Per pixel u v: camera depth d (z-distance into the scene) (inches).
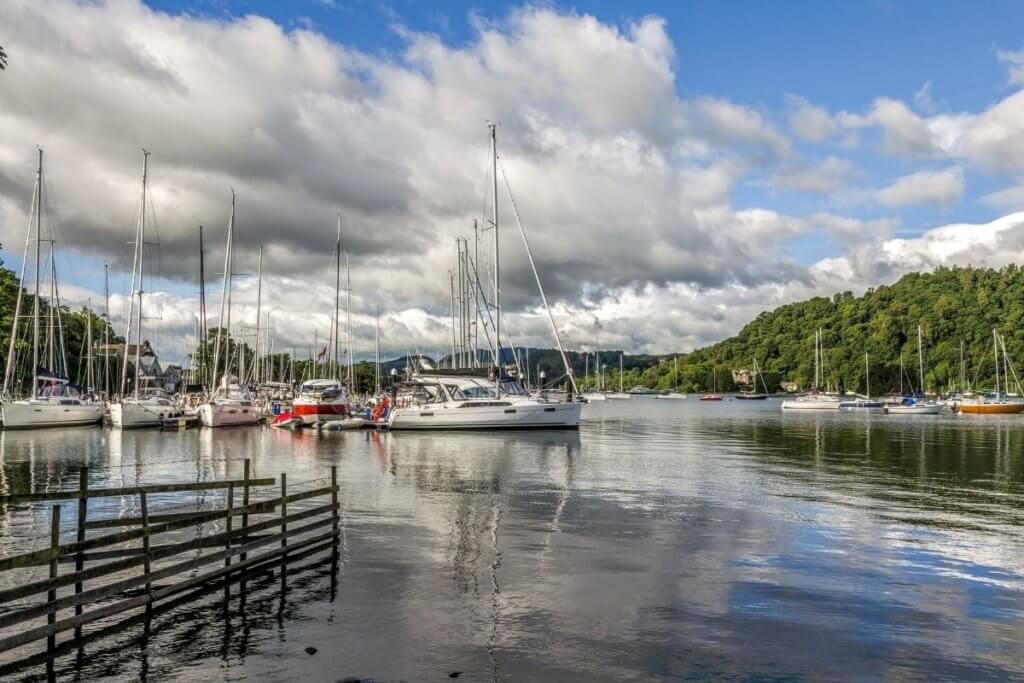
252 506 583.8
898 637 453.7
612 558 624.4
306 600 508.7
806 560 624.1
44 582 407.8
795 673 402.0
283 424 2233.0
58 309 2650.1
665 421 3171.8
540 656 419.5
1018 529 752.3
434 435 1963.6
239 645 431.2
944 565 613.3
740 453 1540.4
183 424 2253.9
